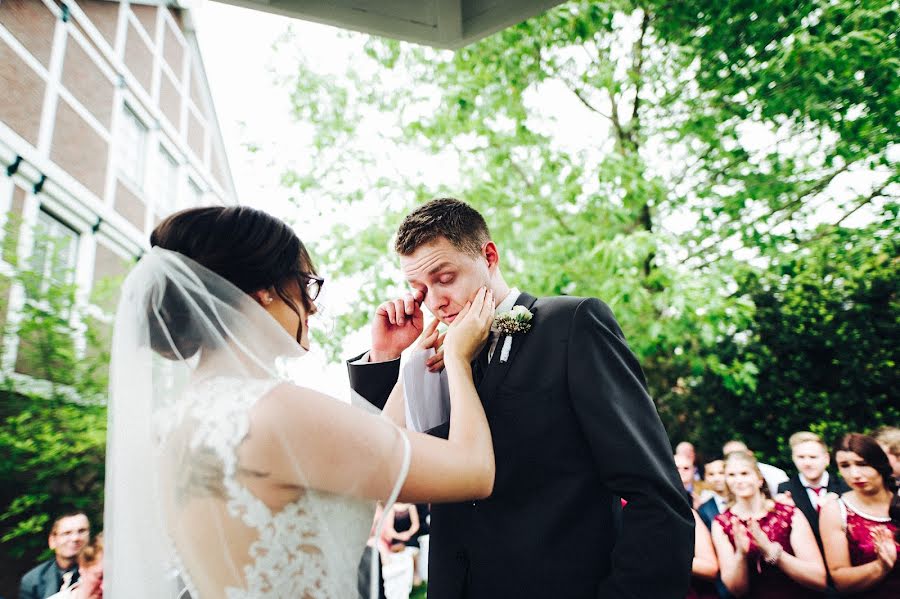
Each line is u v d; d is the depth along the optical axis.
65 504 5.26
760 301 7.55
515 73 5.93
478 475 1.19
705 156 6.36
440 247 1.59
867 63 5.11
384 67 6.62
